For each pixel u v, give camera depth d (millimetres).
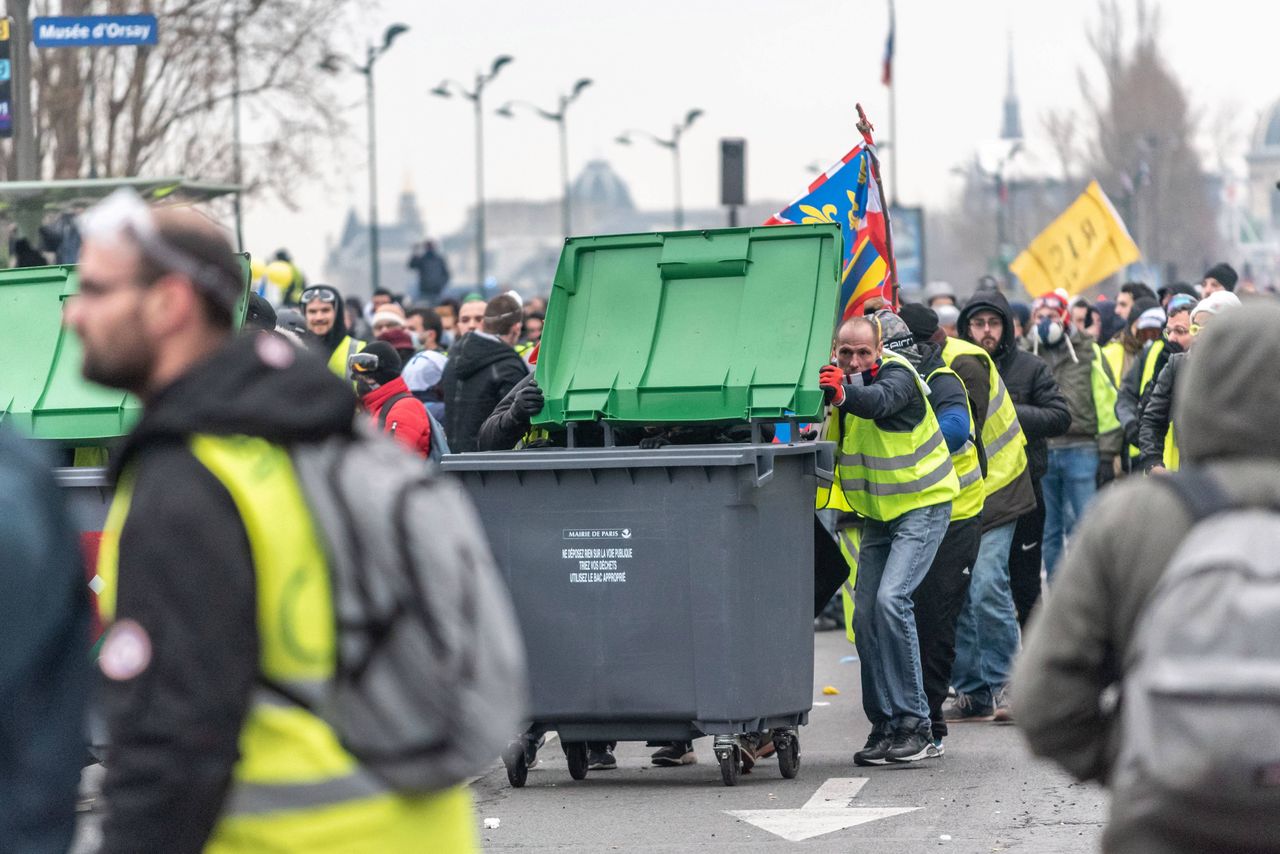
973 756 11500
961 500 11648
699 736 10273
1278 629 3836
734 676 10070
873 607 11250
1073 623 4254
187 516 3682
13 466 4008
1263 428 4164
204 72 45406
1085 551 4262
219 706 3654
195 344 3893
